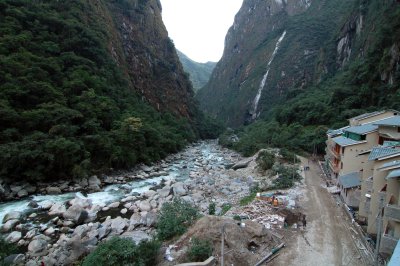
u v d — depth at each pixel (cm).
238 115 18112
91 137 3994
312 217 2275
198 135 10444
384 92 5638
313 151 5381
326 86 9994
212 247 1653
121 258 1485
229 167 5294
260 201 2620
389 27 6391
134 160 4569
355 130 2934
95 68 5631
